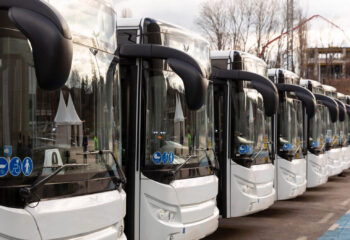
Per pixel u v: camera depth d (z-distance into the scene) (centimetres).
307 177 1603
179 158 775
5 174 495
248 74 1020
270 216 1284
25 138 513
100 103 606
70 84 562
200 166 820
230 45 3036
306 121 1584
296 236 1042
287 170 1310
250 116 1082
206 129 854
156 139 748
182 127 786
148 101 743
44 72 445
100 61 613
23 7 455
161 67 759
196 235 779
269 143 1145
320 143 1655
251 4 3080
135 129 736
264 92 951
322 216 1281
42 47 444
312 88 1706
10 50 507
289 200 1570
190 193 772
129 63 741
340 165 1992
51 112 538
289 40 3434
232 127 1043
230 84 1048
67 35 453
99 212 570
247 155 1059
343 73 6284
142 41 757
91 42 602
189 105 627
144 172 732
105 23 631
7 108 504
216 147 1043
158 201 736
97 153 592
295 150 1346
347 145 2205
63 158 546
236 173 1038
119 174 628
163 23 782
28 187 505
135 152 734
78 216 541
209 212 820
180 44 809
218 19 3031
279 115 1320
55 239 519
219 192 1035
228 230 1107
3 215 484
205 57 876
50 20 452
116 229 607
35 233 502
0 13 504
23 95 514
